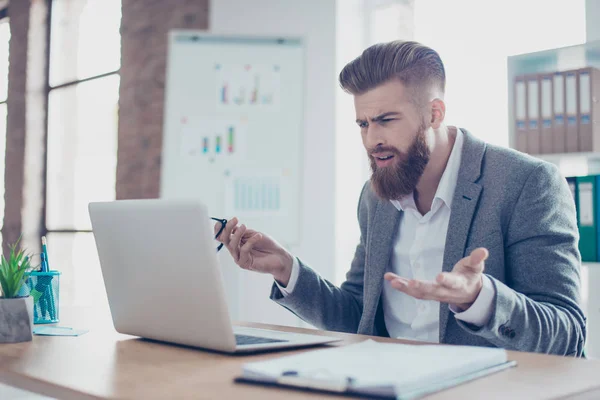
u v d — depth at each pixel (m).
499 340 1.08
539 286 1.32
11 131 5.48
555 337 1.16
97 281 4.76
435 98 1.50
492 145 1.56
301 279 1.49
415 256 1.58
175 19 3.88
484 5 3.05
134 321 1.23
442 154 1.55
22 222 5.27
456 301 1.01
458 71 3.12
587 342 2.25
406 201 1.60
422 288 0.95
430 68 1.48
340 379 0.74
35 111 5.36
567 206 1.43
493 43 3.02
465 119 3.09
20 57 5.43
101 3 4.90
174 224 1.05
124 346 1.17
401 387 0.71
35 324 1.49
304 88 3.38
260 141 3.38
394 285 0.95
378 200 1.67
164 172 3.40
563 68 2.51
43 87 5.36
